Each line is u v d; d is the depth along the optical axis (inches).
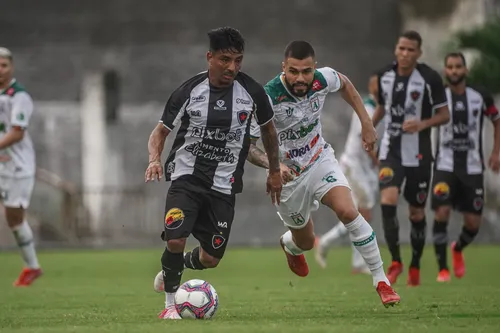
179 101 938.1
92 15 4212.6
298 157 1042.1
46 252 2893.7
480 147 1638.8
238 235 3585.1
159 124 946.7
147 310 1105.4
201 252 1000.2
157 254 2741.1
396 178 1460.4
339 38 4261.8
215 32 923.4
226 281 1678.2
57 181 3548.2
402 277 1764.3
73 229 3486.7
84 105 4040.4
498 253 2581.2
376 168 1759.4
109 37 4192.9
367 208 1761.8
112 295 1389.0
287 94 1018.7
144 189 3572.8
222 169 957.8
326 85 1026.1
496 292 1301.7
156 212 3563.0
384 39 4279.0
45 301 1284.4
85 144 3996.1
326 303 1160.2
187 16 4237.2
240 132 954.7
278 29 4259.4
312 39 4261.8
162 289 1056.2
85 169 3959.2
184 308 929.5
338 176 1027.9
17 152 1621.6
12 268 2239.2
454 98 1625.2
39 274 1662.2
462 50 3708.2
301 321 892.6
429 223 3262.8
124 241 3528.5
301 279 1720.0
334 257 2500.0
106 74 4094.5
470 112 1625.2
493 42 3577.8
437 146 1647.4
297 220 1086.4
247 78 956.6
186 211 937.5
